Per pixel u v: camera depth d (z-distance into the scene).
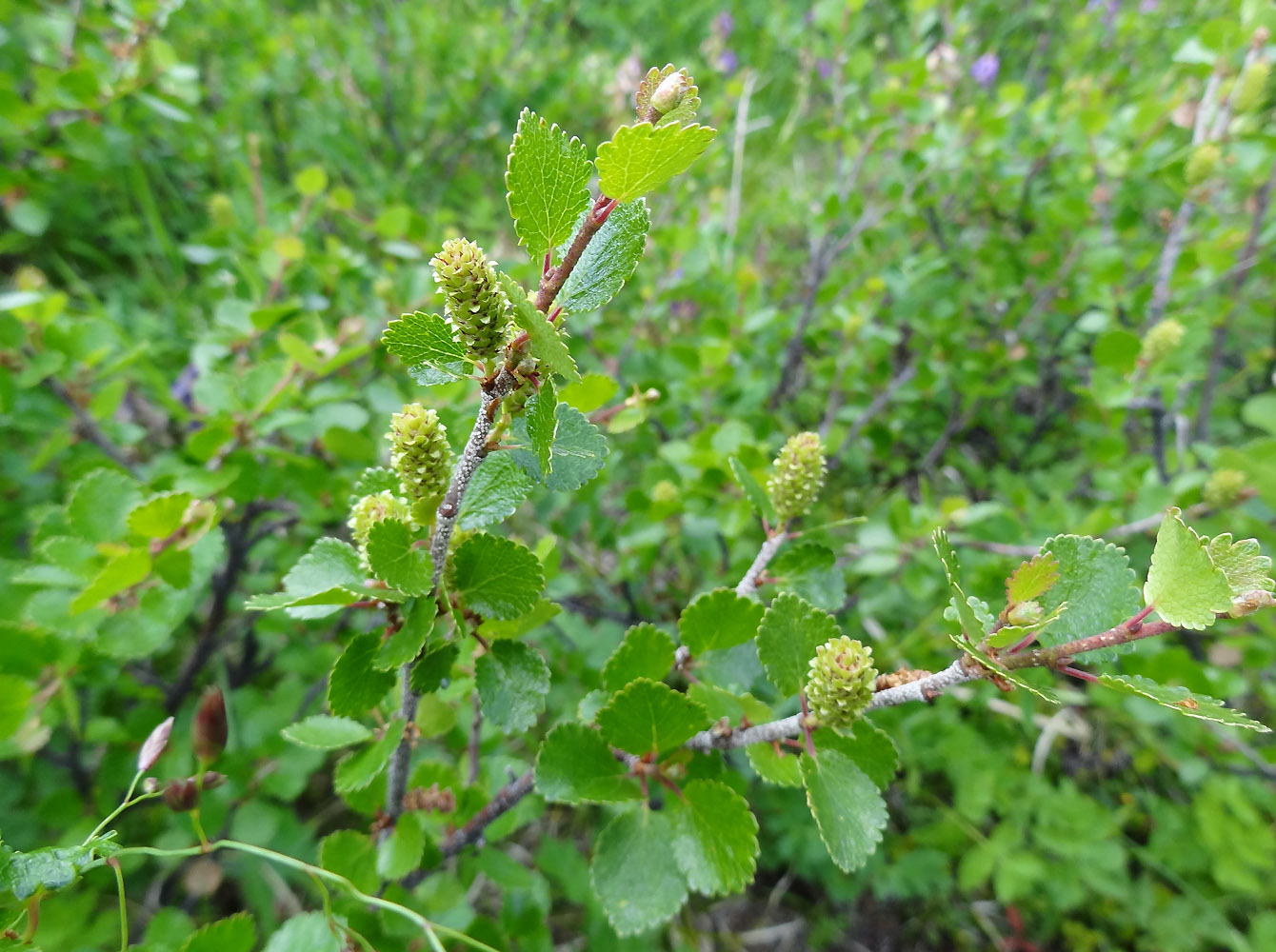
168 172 0.49
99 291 0.45
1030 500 0.34
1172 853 0.32
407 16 0.62
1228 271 0.32
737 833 0.14
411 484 0.12
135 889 0.27
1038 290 0.44
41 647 0.20
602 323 0.41
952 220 0.49
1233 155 0.32
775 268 0.57
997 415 0.48
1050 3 0.64
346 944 0.15
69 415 0.27
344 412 0.27
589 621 0.34
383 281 0.33
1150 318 0.34
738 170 0.47
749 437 0.26
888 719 0.34
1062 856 0.32
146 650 0.20
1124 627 0.12
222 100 0.55
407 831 0.17
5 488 0.30
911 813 0.35
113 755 0.25
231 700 0.28
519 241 0.11
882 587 0.36
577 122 0.63
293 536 0.33
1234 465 0.26
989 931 0.33
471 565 0.13
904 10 0.69
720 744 0.15
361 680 0.14
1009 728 0.38
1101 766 0.37
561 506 0.32
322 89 0.57
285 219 0.35
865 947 0.34
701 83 0.61
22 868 0.13
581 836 0.34
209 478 0.23
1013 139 0.49
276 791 0.26
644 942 0.27
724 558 0.32
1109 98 0.46
